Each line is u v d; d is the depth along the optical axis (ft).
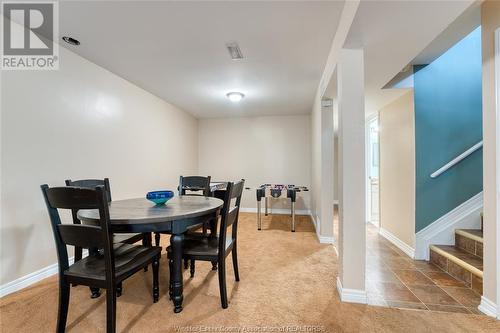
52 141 6.95
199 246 5.72
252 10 5.51
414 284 6.48
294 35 6.56
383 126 11.23
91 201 3.84
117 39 6.82
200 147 18.08
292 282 6.48
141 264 4.77
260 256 8.44
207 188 9.46
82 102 7.93
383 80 7.75
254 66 8.62
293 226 11.90
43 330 4.50
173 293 5.12
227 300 5.47
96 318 4.85
